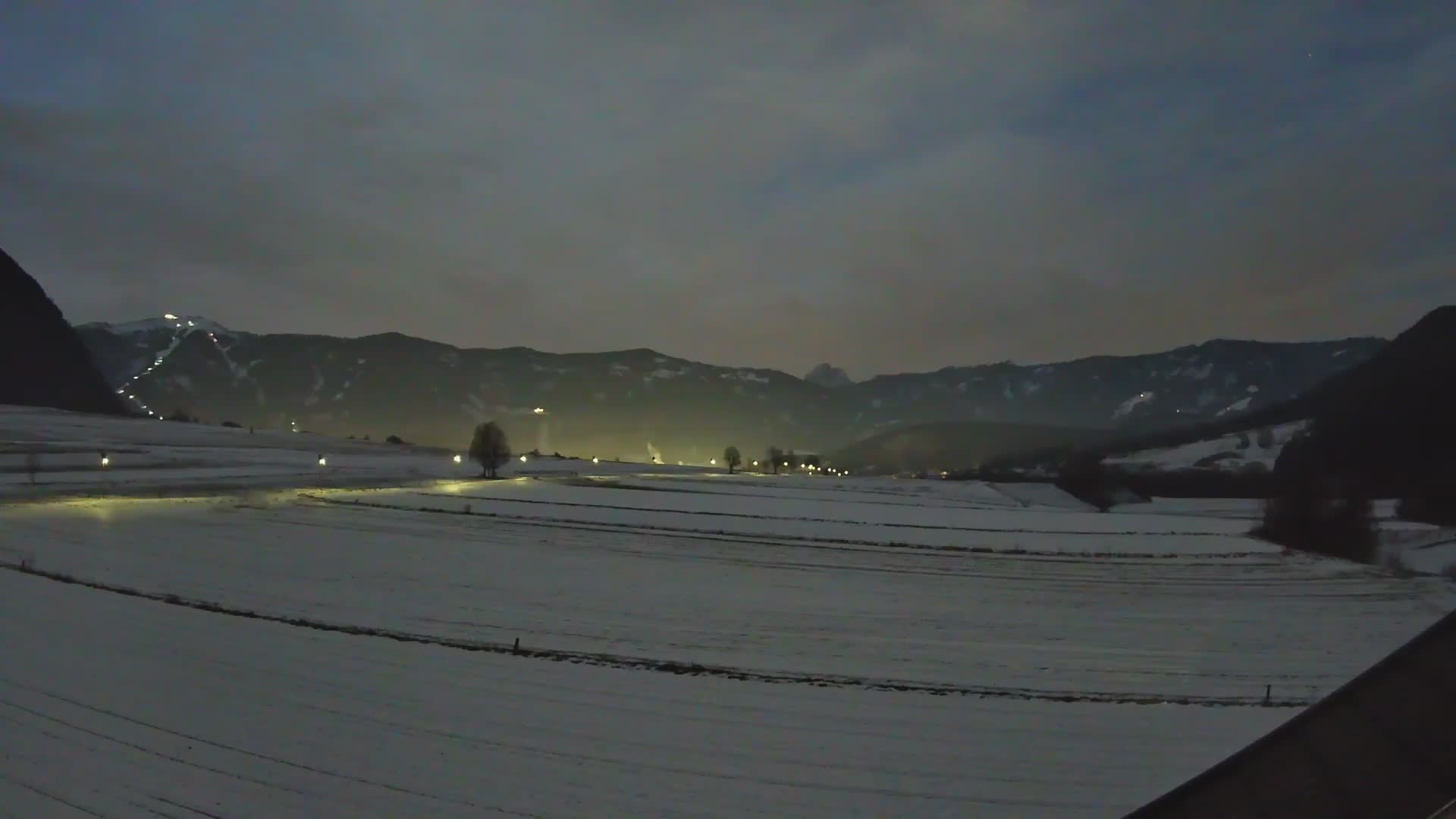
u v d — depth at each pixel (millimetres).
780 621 26062
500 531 43594
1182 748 15469
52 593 24562
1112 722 16938
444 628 23406
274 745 14266
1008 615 27953
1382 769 5387
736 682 19141
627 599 28516
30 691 16406
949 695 18672
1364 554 41594
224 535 37375
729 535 45781
